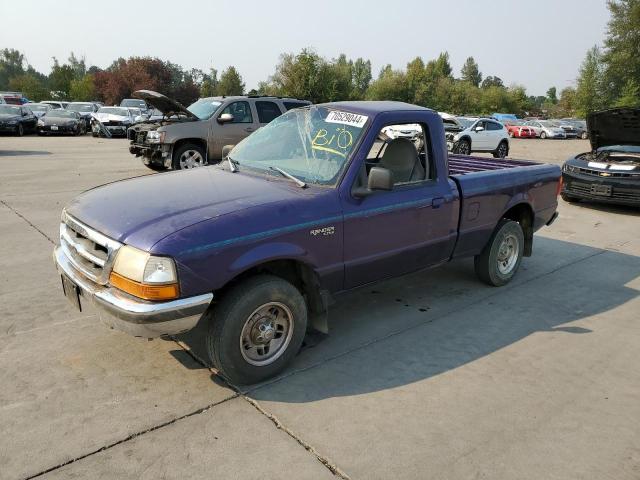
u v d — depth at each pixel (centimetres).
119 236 293
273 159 402
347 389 329
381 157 483
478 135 1992
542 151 2545
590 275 574
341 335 407
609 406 320
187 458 261
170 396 315
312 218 336
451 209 438
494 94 8219
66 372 336
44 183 1041
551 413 310
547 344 401
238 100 1168
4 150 1708
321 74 4712
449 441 281
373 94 6144
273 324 333
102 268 299
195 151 1143
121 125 2428
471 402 319
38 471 248
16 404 300
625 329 433
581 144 3281
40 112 2834
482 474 257
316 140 394
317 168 373
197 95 6181
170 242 281
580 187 970
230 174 391
